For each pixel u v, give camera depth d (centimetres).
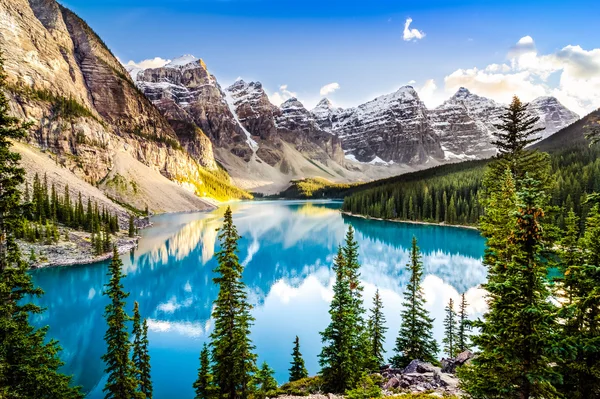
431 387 2155
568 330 1250
